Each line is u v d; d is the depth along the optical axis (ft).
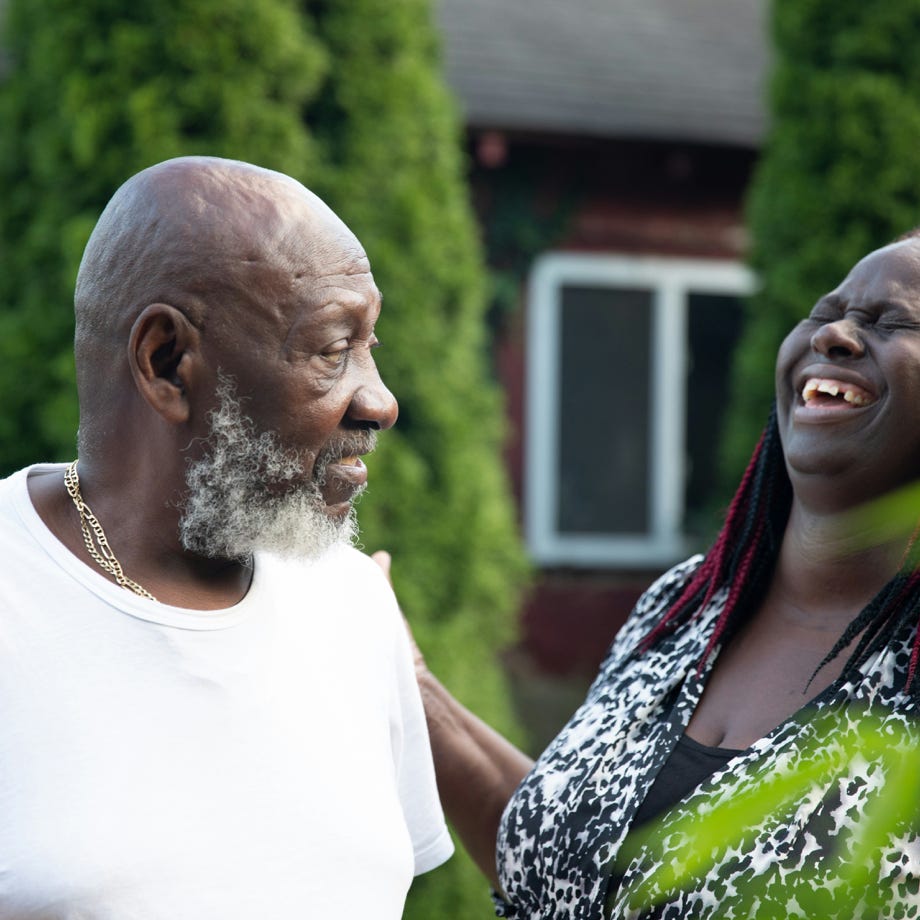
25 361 16.39
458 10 33.71
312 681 6.19
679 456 31.37
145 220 5.76
